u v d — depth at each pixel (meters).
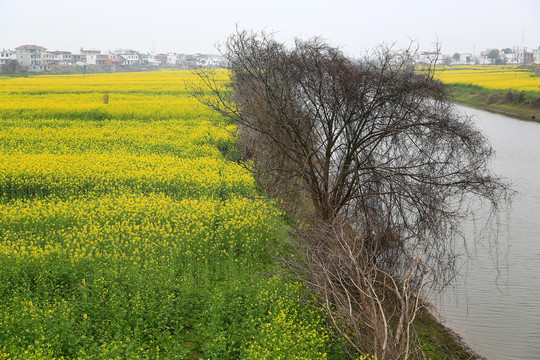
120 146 28.20
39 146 27.92
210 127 33.69
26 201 18.22
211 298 10.98
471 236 18.28
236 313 10.62
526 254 16.78
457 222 12.26
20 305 9.91
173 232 14.22
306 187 13.02
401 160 12.37
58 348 8.80
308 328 9.86
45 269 11.57
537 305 13.45
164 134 31.52
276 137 13.68
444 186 11.92
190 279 11.62
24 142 28.89
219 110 13.31
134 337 9.52
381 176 11.98
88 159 23.77
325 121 12.18
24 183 19.00
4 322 9.23
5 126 34.50
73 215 15.38
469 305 13.45
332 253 10.63
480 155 11.99
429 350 11.14
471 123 12.38
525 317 12.85
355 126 12.30
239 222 14.82
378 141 11.85
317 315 10.54
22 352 8.52
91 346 8.88
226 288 11.79
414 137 12.12
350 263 10.48
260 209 15.58
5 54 198.38
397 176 11.84
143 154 25.80
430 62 11.95
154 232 14.07
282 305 10.61
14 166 20.62
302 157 12.55
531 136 42.06
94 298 10.41
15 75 118.19
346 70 11.75
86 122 36.72
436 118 11.61
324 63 11.91
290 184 15.16
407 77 11.61
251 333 9.76
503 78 95.25
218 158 24.94
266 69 12.34
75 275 11.53
